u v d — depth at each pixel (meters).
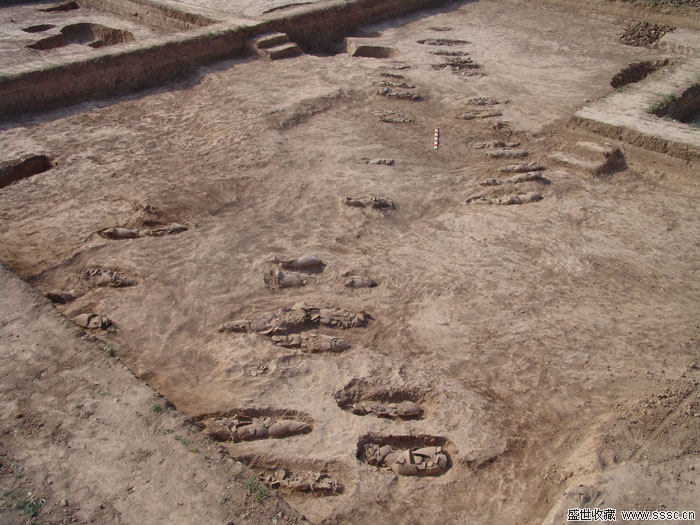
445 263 7.43
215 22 14.66
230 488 4.12
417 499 4.64
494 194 9.03
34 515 3.85
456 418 5.32
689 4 16.20
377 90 12.45
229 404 5.34
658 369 5.88
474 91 12.63
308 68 13.57
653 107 10.88
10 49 13.57
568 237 8.01
